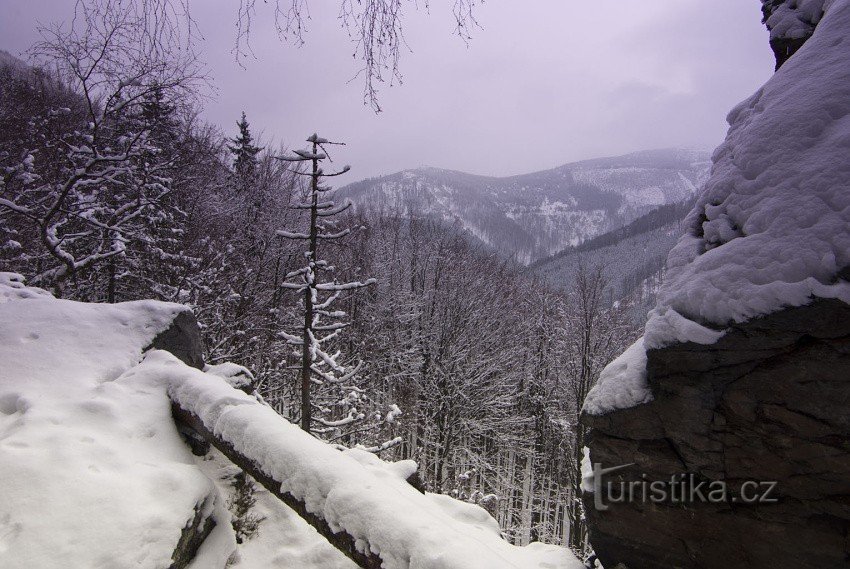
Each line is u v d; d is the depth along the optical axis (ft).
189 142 43.42
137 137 32.71
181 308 20.40
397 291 89.71
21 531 8.82
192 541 11.29
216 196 63.31
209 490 12.46
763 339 9.20
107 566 8.84
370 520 9.85
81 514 9.51
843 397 8.66
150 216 40.34
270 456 12.06
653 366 10.65
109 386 14.69
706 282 10.05
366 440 59.57
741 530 10.00
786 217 9.47
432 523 9.89
